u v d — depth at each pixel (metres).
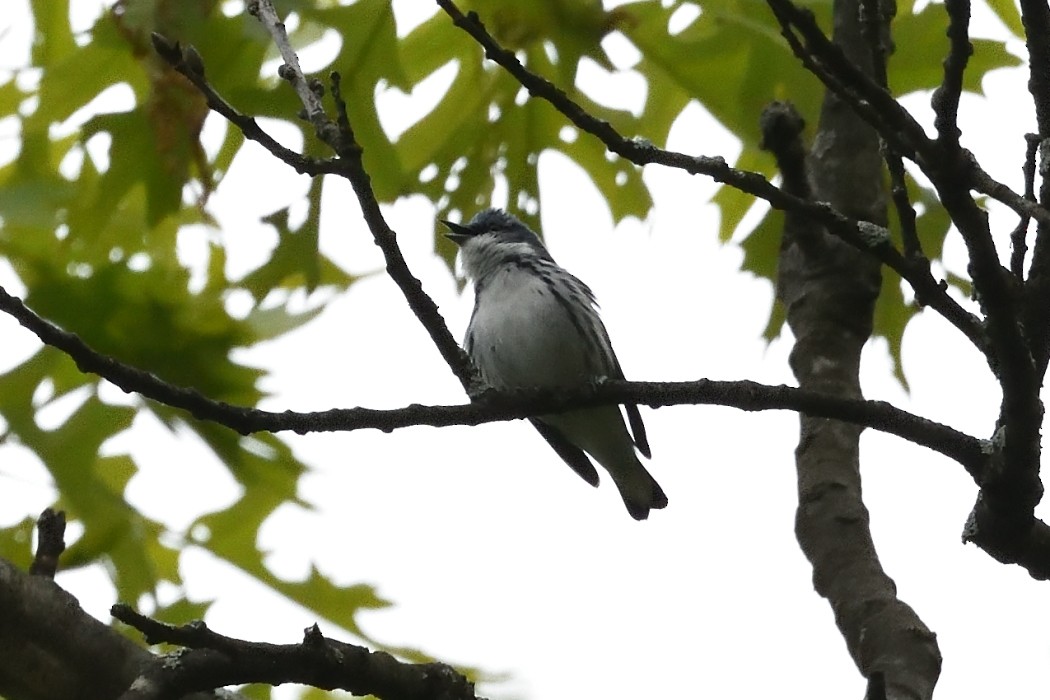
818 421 8.34
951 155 5.83
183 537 11.41
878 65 6.34
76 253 12.26
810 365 8.69
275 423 6.50
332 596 11.23
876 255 6.63
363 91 10.96
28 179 12.10
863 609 7.32
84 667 7.66
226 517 11.49
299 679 6.45
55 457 11.23
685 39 11.75
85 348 6.20
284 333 11.48
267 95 10.92
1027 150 6.65
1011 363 6.21
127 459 11.58
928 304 6.71
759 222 11.98
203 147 10.78
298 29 11.52
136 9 10.48
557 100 6.22
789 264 9.29
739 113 11.69
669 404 6.80
